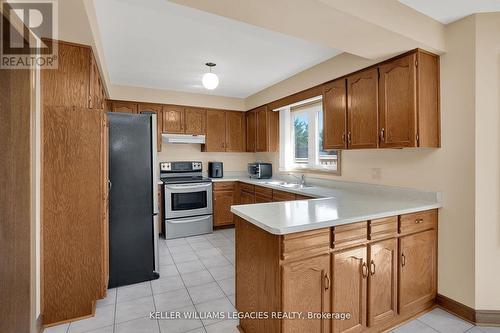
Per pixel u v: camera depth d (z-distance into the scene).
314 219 1.62
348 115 2.66
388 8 1.77
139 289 2.53
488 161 1.98
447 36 2.13
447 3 1.84
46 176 1.96
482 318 1.99
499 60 1.96
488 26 1.97
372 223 1.79
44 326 1.96
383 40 1.93
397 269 1.94
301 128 4.24
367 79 2.46
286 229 1.45
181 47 2.64
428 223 2.15
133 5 1.90
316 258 1.56
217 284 2.62
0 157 1.66
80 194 2.05
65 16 1.62
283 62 3.04
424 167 2.31
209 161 4.98
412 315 2.08
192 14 2.01
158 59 2.97
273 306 1.52
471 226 2.02
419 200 2.31
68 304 2.03
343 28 1.75
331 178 3.36
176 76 3.59
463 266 2.07
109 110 4.04
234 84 4.03
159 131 4.32
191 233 4.24
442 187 2.19
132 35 2.38
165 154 4.66
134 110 4.16
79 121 2.04
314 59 2.96
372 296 1.80
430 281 2.18
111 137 2.56
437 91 2.20
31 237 1.72
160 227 4.24
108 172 2.54
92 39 1.96
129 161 2.64
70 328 1.94
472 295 2.02
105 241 2.32
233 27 2.23
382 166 2.68
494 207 1.98
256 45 2.60
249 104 4.82
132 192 2.65
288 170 4.38
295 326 1.49
